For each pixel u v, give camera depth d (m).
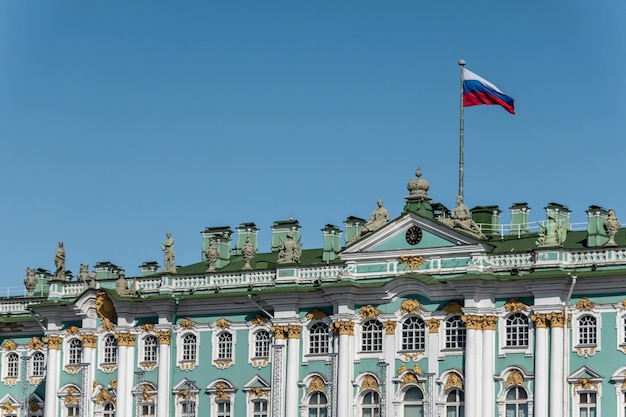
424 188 129.62
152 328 139.75
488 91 134.25
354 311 129.62
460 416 124.12
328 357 130.50
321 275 132.25
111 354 142.25
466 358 123.25
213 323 136.88
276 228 148.38
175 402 137.75
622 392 118.06
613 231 121.44
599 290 119.69
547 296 120.81
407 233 128.12
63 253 148.75
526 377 121.38
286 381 132.00
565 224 131.50
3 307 152.62
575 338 120.31
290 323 132.25
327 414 129.88
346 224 140.38
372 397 128.38
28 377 149.50
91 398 142.00
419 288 126.19
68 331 145.12
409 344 127.12
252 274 136.00
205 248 151.38
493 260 124.31
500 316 123.31
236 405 134.88
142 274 149.50
